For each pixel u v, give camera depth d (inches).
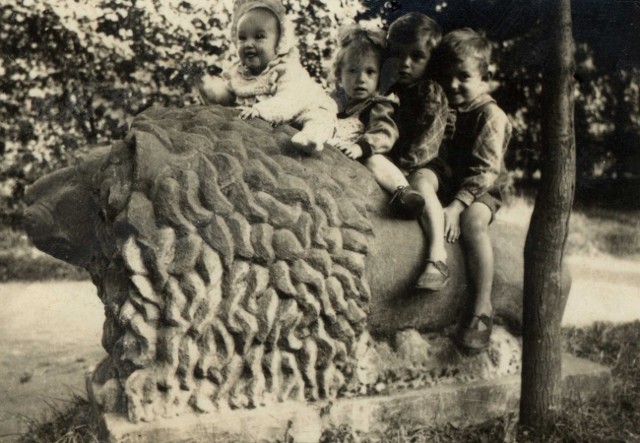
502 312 135.9
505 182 139.7
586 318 177.5
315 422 111.0
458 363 128.6
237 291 107.0
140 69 171.2
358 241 114.2
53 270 165.6
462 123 137.6
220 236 105.8
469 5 158.4
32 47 163.2
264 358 109.8
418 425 120.2
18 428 118.7
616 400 138.7
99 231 110.7
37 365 138.6
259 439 107.2
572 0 166.7
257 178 110.2
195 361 105.5
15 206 165.6
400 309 122.7
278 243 108.8
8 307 155.9
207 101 133.8
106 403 105.2
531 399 124.4
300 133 114.3
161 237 104.3
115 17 167.5
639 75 186.5
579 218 199.3
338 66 139.7
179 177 107.0
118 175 107.0
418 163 130.3
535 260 123.2
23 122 165.8
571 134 120.9
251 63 128.3
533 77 171.9
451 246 128.1
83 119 169.0
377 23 160.2
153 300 104.4
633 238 199.8
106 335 111.7
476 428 124.1
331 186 115.5
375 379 119.6
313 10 173.9
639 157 200.7
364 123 133.6
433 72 137.2
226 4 173.0
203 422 103.7
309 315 110.9
